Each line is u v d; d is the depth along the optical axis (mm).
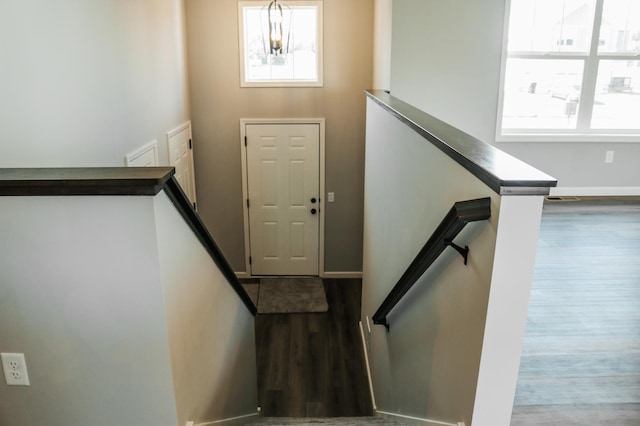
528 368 2377
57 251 1665
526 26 5082
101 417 1859
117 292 1702
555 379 2299
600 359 2447
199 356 2188
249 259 6910
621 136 5164
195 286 2119
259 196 6660
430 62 4555
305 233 6836
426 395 2463
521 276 1507
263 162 6527
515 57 5141
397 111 3074
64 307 1729
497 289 1526
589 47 5105
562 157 5211
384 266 3869
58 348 1779
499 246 1479
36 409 1857
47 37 2627
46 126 2629
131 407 1845
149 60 4398
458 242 1903
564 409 2115
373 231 4547
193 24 5977
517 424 2031
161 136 4793
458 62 4562
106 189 1571
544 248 3826
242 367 3412
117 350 1773
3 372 1804
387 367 3729
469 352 1751
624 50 5145
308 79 6285
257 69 6262
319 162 6547
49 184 1564
